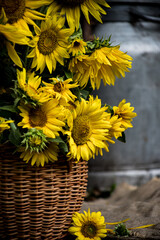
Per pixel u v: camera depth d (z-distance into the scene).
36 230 1.77
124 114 1.84
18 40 1.62
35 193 1.73
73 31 1.71
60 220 1.81
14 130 1.65
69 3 1.75
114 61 1.79
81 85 1.79
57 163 1.76
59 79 1.71
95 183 4.15
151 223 2.11
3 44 1.64
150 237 1.90
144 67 4.12
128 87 4.08
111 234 1.97
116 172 4.17
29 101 1.65
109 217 2.24
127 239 1.91
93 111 1.77
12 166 1.71
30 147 1.63
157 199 2.61
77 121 1.76
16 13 1.65
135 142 4.16
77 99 1.80
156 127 4.23
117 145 4.15
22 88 1.64
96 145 1.76
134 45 4.11
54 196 1.77
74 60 1.74
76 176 1.82
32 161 1.68
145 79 4.12
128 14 4.26
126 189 3.95
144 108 4.15
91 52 1.76
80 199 1.86
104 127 1.77
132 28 4.23
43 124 1.68
